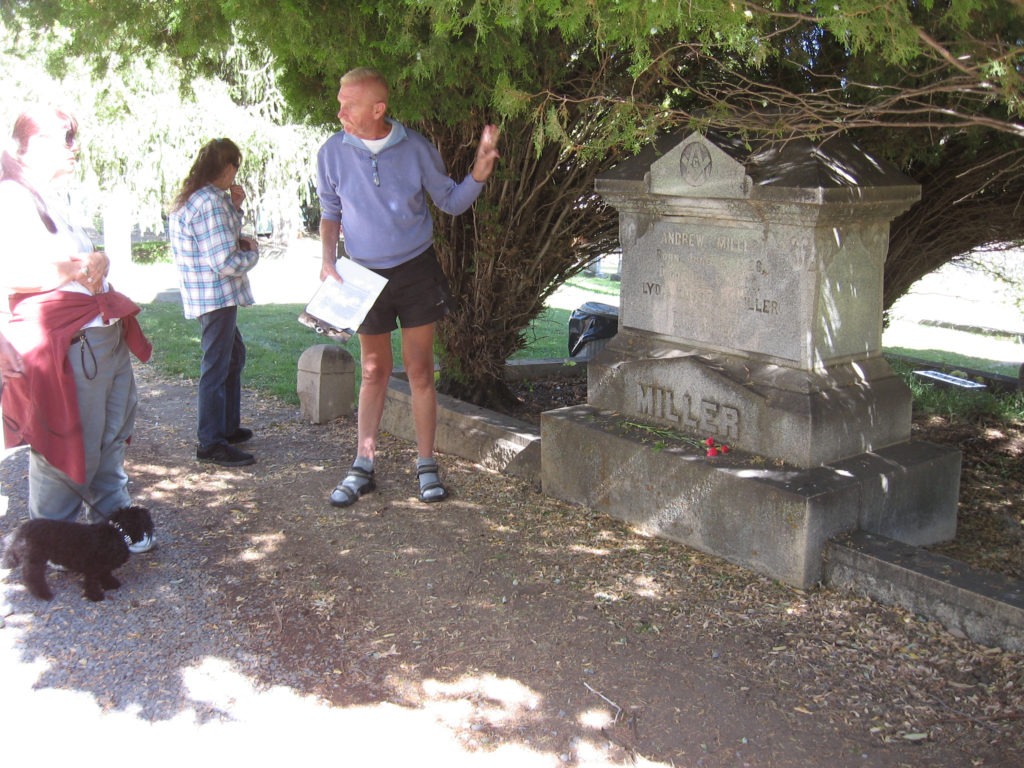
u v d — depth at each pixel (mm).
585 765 2816
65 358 3775
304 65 4707
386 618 3689
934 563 3631
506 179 5414
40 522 3676
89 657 3387
